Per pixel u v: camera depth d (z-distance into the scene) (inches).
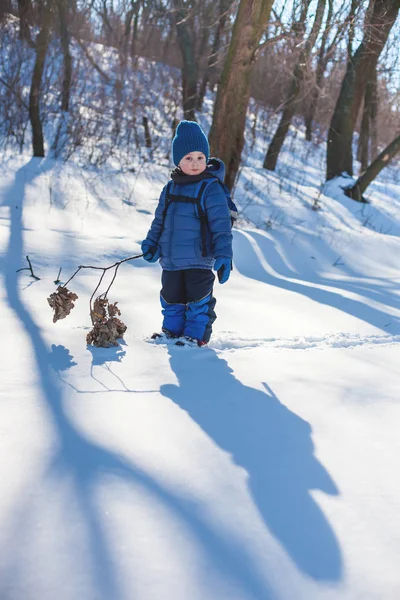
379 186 550.6
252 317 177.3
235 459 86.3
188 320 143.0
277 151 542.0
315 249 315.6
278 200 417.7
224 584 60.1
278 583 61.1
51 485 75.5
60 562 61.5
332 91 699.4
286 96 564.7
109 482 76.9
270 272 263.0
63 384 111.1
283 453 89.4
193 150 136.2
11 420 93.8
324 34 348.8
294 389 116.3
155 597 57.7
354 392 117.0
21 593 57.1
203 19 574.6
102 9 767.7
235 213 141.9
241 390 114.0
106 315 152.9
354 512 74.5
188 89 571.5
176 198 138.8
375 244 341.4
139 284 203.6
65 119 460.1
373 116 657.0
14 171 337.1
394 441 95.7
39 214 278.7
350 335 165.8
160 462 83.6
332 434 97.1
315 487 80.1
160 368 123.9
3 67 452.4
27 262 210.5
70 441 87.8
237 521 70.9
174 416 99.8
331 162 530.0
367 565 64.6
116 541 65.3
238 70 319.0
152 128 532.7
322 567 63.9
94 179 351.3
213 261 141.7
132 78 617.0
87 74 563.5
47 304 167.8
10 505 70.6
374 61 508.4
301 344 152.3
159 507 72.3
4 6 496.1
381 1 460.1
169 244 140.3
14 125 426.6
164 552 64.1
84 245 242.4
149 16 714.8
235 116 326.0
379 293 238.7
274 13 347.3
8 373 115.3
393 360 143.6
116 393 108.3
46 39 369.4
